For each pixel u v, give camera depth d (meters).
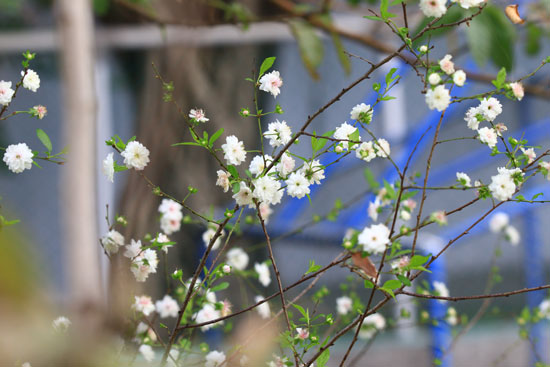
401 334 2.73
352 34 2.23
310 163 1.66
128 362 1.73
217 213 1.91
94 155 1.47
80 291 1.40
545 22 2.32
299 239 2.85
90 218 1.44
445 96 1.64
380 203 1.92
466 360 2.99
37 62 2.82
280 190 1.66
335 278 2.75
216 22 1.93
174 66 1.80
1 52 2.41
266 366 1.77
